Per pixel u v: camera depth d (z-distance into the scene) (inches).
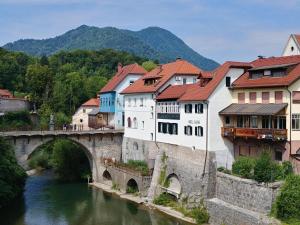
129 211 2202.3
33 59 6565.0
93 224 1998.0
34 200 2466.8
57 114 4690.0
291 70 1857.8
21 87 5359.3
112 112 3282.5
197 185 2080.5
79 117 4448.8
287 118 1791.3
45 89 5187.0
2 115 3666.3
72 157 3152.1
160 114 2487.7
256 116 1945.1
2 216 2127.2
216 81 2082.9
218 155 2041.1
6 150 2460.6
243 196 1802.4
